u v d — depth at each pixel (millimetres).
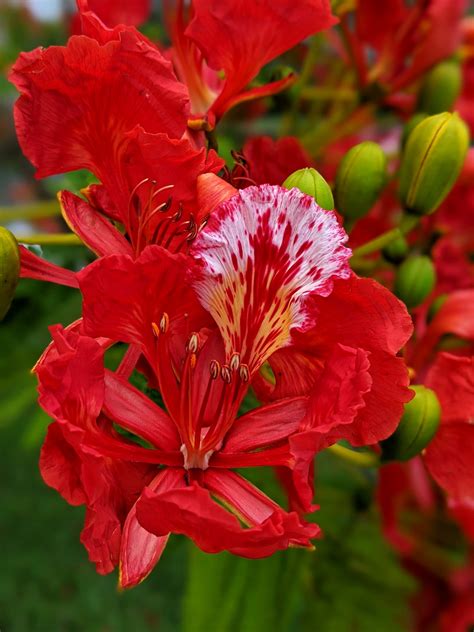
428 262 281
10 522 648
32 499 657
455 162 260
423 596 354
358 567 345
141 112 212
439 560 352
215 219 199
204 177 211
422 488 337
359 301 200
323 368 210
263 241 201
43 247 289
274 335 210
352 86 344
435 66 318
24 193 499
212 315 208
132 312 205
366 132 367
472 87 338
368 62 351
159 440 217
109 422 215
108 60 205
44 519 652
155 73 208
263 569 308
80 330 207
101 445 205
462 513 334
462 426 256
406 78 322
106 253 227
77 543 646
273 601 309
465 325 280
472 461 257
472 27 326
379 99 328
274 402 219
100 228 230
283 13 229
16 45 385
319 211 199
